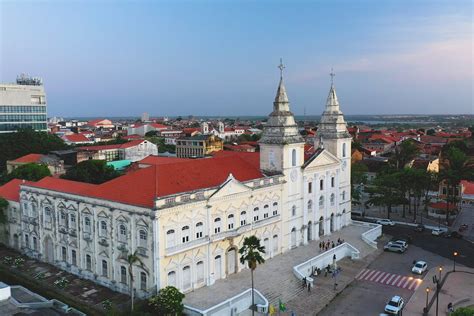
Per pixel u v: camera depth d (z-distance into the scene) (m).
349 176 99.31
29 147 170.00
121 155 180.12
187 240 61.22
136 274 60.31
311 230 87.19
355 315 59.50
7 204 82.50
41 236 75.31
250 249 55.59
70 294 61.62
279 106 79.25
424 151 192.62
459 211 118.94
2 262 75.06
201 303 58.22
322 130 96.06
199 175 68.69
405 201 109.69
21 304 49.84
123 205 60.28
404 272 74.94
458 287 68.50
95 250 65.50
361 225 99.81
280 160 78.06
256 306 60.19
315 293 65.81
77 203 67.25
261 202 73.94
